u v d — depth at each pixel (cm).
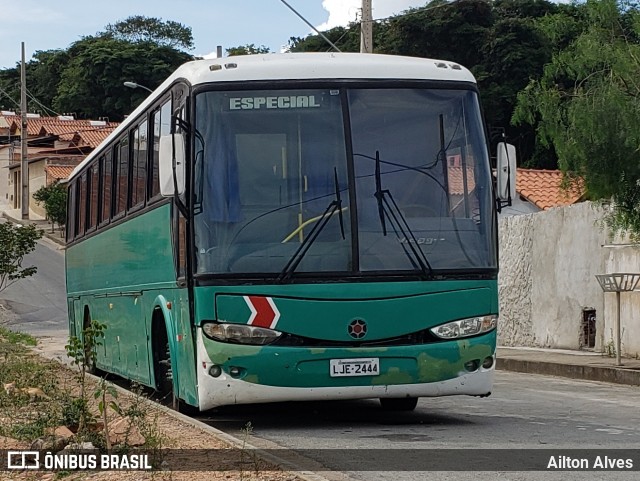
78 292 1914
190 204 994
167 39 9788
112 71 8088
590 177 1578
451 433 1014
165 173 998
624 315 1881
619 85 1575
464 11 4869
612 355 1900
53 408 1076
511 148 1048
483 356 1009
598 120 1540
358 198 999
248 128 1006
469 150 1039
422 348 988
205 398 977
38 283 4284
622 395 1432
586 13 1628
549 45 4700
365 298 981
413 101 1035
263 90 1016
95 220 1697
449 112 1041
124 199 1427
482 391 1012
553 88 1658
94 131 7256
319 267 980
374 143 1016
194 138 1004
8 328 3266
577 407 1270
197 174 995
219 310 972
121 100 8044
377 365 980
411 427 1067
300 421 1130
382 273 987
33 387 1341
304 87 1020
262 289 972
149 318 1249
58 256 5109
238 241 981
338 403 1302
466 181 1030
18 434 944
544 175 3616
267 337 970
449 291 1000
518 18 4791
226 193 991
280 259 979
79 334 1914
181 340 1065
